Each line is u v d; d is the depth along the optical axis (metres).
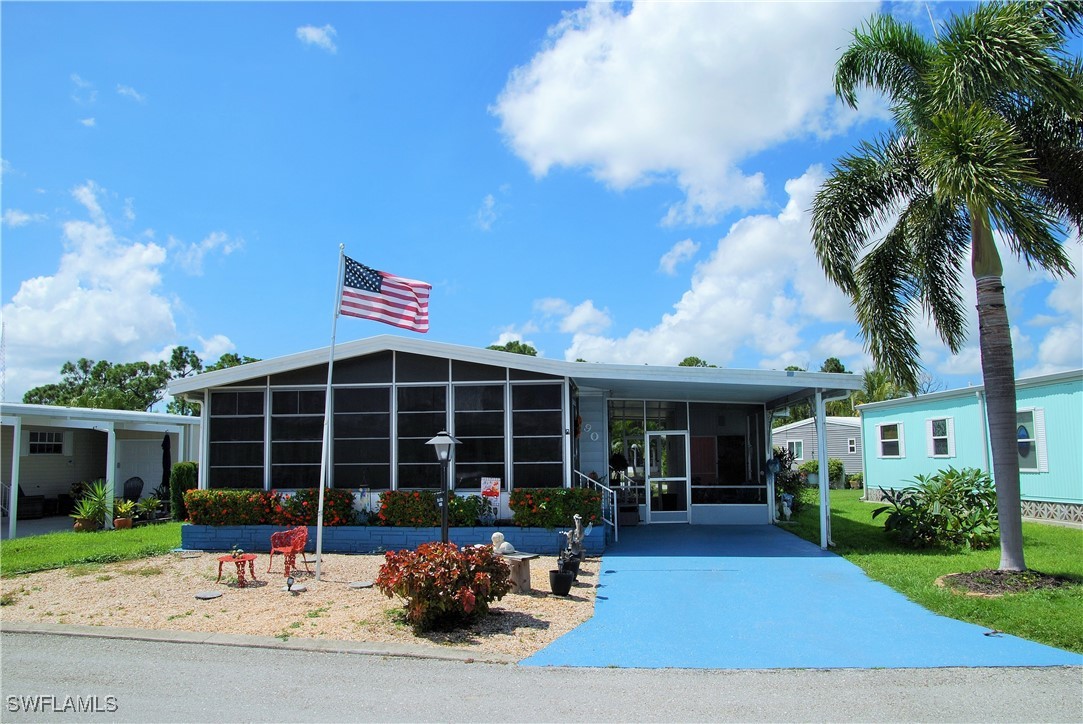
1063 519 15.51
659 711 5.20
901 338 11.41
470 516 12.23
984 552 11.80
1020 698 5.49
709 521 16.39
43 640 7.01
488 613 8.00
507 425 12.73
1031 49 8.76
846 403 43.94
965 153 8.66
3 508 17.64
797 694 5.57
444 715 5.09
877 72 10.91
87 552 12.38
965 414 18.75
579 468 15.78
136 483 20.06
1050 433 15.88
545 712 5.16
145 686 5.68
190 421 19.62
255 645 6.80
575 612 8.15
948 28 9.39
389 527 12.45
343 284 10.66
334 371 13.23
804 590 9.25
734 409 16.91
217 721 4.93
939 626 7.56
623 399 16.67
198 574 10.40
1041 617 7.48
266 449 13.26
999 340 9.71
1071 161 10.11
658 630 7.42
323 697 5.44
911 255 11.48
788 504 17.39
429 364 13.02
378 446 12.98
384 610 8.16
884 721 5.02
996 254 9.84
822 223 11.09
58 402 35.16
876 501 23.20
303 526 11.46
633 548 12.73
